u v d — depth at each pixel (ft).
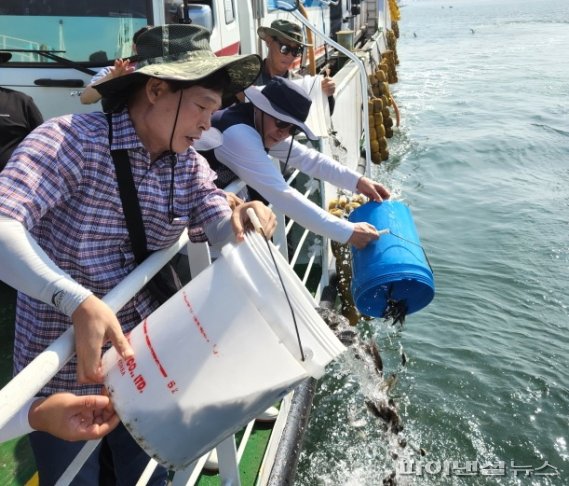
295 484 12.40
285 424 11.15
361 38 60.75
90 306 4.55
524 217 28.91
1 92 12.02
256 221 5.43
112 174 5.30
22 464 9.10
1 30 14.06
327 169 11.02
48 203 4.94
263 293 4.92
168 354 4.88
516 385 16.56
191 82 5.09
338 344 5.03
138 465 6.29
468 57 92.58
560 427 15.08
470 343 18.42
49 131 5.09
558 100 55.72
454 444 14.46
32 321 5.62
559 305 20.85
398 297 9.99
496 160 39.24
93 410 4.64
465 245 26.04
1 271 4.55
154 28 5.54
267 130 9.41
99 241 5.50
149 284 6.12
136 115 5.37
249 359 4.83
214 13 16.26
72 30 14.03
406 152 41.73
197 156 6.10
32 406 4.62
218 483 9.20
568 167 37.24
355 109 32.58
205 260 6.77
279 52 14.33
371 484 12.55
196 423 4.79
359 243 9.47
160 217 5.72
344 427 13.79
